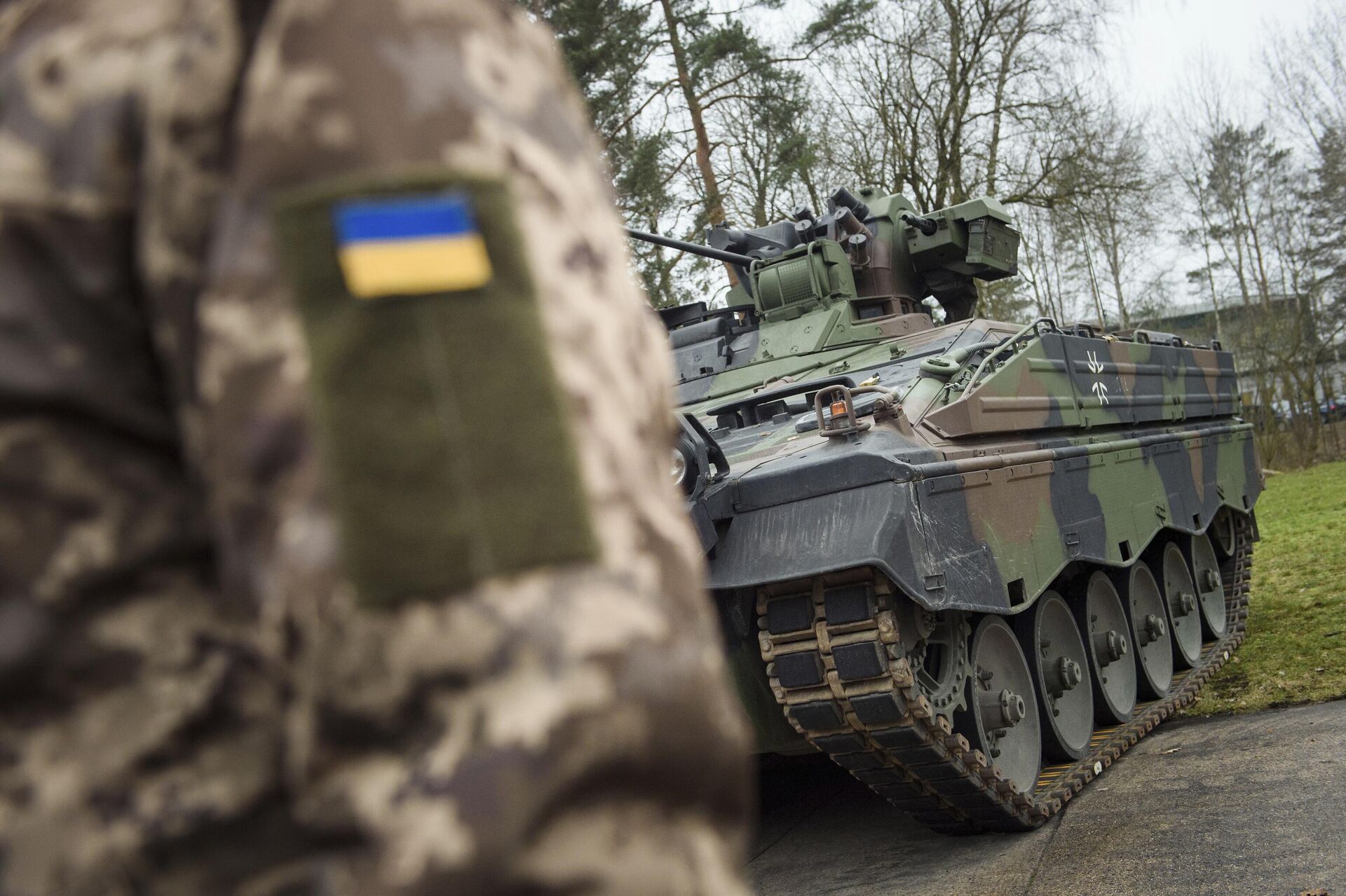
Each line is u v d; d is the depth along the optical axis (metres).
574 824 0.68
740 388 8.51
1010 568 5.96
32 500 0.77
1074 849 5.54
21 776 0.80
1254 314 43.47
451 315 0.71
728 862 0.75
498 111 0.79
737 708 0.79
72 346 0.78
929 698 5.53
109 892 0.79
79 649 0.79
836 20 23.28
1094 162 25.19
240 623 0.81
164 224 0.76
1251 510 11.72
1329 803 5.46
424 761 0.68
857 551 5.02
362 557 0.68
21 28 0.86
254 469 0.71
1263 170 41.53
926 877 5.56
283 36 0.75
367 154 0.73
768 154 24.73
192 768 0.80
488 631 0.68
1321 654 9.09
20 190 0.79
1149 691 8.46
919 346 8.01
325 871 0.71
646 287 22.09
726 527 5.45
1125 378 8.91
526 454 0.71
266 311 0.71
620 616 0.71
